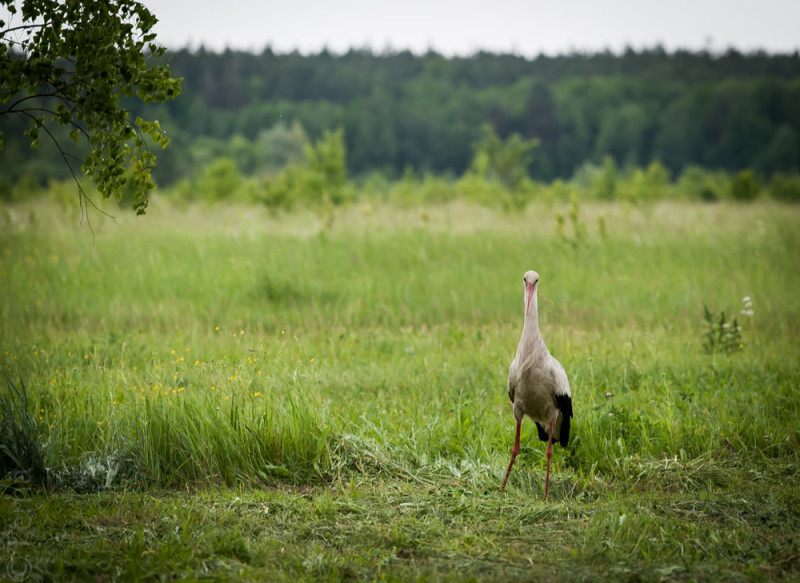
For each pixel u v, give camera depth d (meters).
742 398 27.00
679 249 56.41
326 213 66.81
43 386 25.50
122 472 21.16
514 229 64.69
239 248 55.72
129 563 15.15
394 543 16.97
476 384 29.28
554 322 39.88
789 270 49.94
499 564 15.89
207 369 24.64
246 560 16.08
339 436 23.12
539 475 22.03
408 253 54.62
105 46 18.64
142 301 42.16
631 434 24.14
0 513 17.70
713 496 19.88
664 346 34.25
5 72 18.84
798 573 15.27
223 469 21.67
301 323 38.50
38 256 50.34
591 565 15.81
